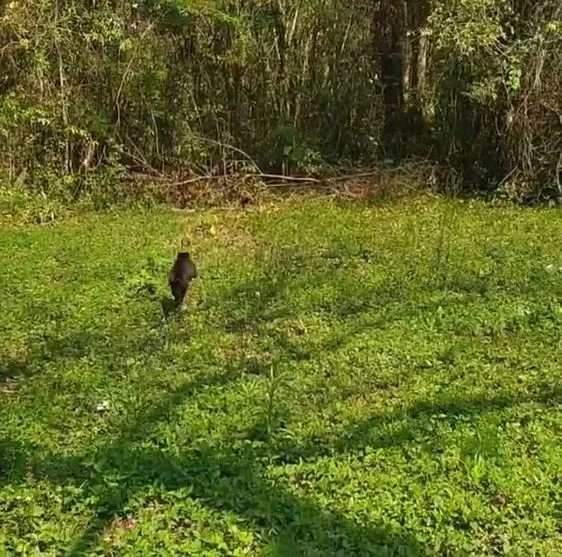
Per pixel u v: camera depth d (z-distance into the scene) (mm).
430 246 10297
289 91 15273
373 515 4520
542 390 6289
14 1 13859
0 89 14086
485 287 8672
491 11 12844
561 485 4859
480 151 14109
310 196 14102
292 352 7164
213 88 14914
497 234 10852
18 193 13336
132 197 13898
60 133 13914
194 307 8414
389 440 5414
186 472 4887
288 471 4992
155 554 4145
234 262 9961
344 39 15391
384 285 8852
